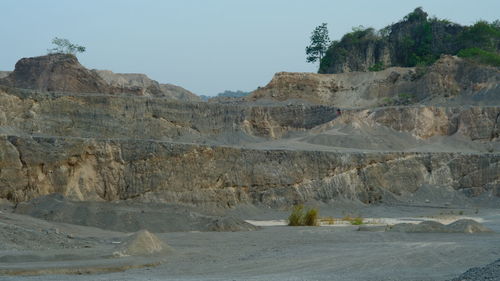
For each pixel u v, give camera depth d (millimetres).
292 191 68938
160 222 46219
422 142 92562
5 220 39000
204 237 40500
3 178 54406
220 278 25156
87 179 59125
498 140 90250
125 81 131750
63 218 46156
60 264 27594
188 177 63500
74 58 103125
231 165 66562
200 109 91062
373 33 137750
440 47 132625
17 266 26828
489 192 77625
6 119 71625
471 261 30266
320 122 99562
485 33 129750
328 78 115875
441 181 78500
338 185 72250
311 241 39250
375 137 91188
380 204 72875
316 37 144500
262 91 113875
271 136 96125
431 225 44375
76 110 78625
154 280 24062
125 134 80750
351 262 30062
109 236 40656
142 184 61250
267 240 39625
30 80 100750
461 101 102000
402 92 111312
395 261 30219
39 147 56781
